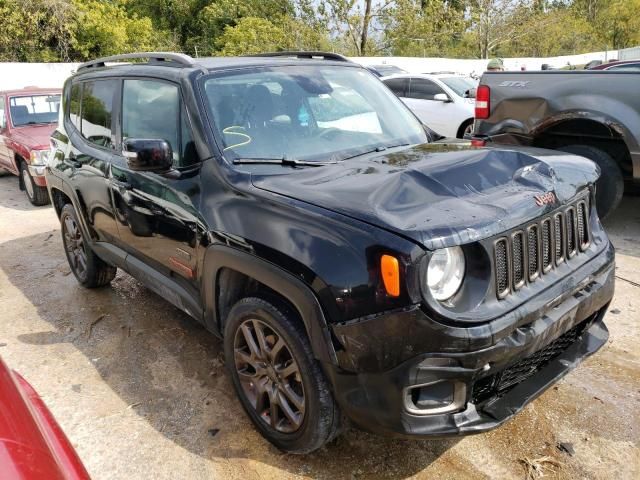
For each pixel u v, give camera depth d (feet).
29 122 30.58
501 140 19.42
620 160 18.37
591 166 9.84
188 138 10.34
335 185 8.46
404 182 8.17
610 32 132.67
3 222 24.99
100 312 14.85
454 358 6.92
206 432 9.80
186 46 117.70
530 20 100.63
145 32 89.92
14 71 59.52
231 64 11.35
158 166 9.80
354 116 11.62
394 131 11.86
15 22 72.02
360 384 7.38
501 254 7.44
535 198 8.04
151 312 14.70
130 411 10.48
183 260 10.39
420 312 6.81
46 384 11.51
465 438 9.27
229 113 10.36
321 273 7.40
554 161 9.52
